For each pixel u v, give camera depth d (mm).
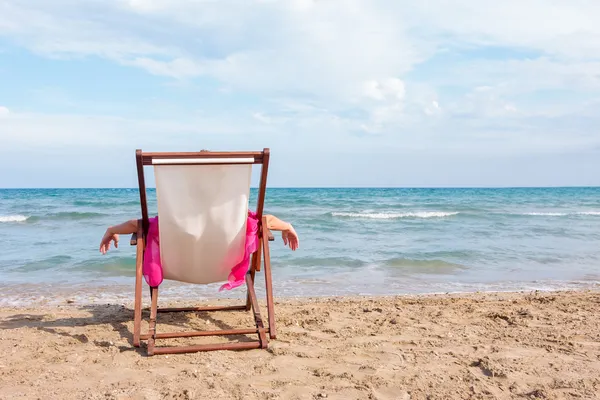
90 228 15445
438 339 4008
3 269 8516
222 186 3723
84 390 2902
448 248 11320
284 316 4883
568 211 27344
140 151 3387
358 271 8609
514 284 7707
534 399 2752
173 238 3816
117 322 4586
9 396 2807
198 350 3652
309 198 37375
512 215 22953
